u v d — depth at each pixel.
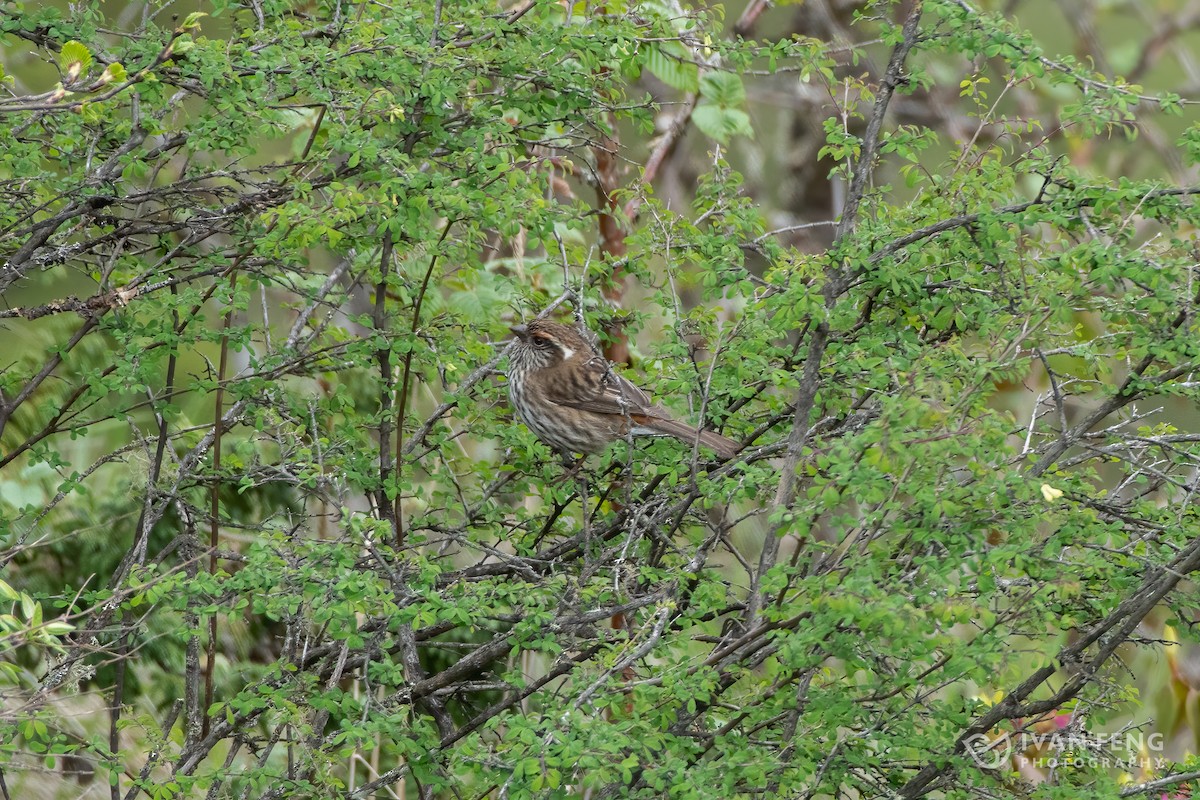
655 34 11.77
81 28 10.01
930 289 9.87
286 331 14.45
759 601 8.90
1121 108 9.08
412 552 9.48
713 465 11.11
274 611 8.31
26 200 10.66
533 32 10.51
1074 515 8.31
